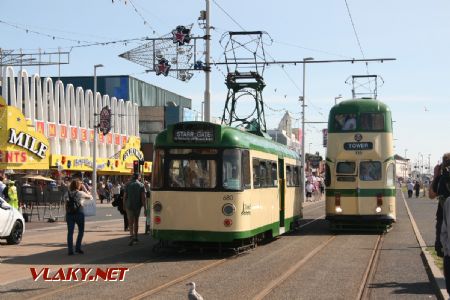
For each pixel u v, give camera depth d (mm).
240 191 15945
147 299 10133
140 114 77438
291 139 90688
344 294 10812
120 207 23016
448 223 8117
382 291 11266
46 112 50688
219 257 16031
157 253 16766
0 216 17641
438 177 11578
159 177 16203
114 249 17594
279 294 10750
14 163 43875
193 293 8414
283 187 21797
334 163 24391
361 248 18422
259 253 17062
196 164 16062
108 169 58500
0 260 14906
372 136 24109
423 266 14539
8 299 10047
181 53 28719
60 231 23234
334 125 24594
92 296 10359
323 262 15117
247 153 16641
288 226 22719
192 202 15914
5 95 46656
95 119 54031
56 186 38938
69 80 78312
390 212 23938
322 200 65062
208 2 26844
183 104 98250
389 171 24078
